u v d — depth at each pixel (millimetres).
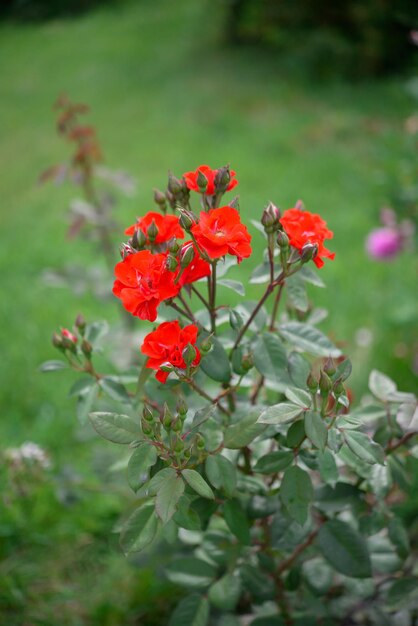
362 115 3508
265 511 917
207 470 802
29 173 3275
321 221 842
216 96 3994
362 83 3969
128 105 4023
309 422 758
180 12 5797
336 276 2176
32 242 2574
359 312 1994
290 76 4160
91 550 1346
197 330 801
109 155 3344
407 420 860
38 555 1340
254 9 4324
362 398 1615
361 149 3119
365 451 774
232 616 1037
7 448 1542
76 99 4230
